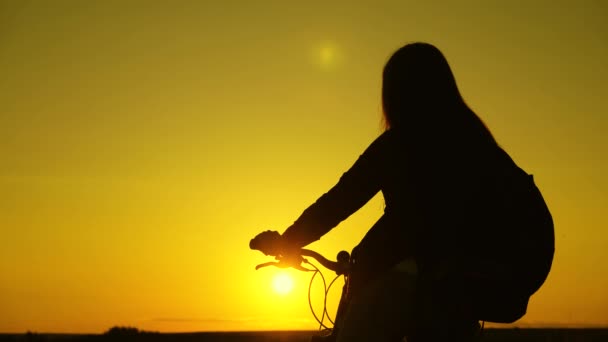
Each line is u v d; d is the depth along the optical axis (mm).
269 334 38562
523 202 2725
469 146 2889
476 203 2760
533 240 2676
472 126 3002
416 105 3020
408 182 2854
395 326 2734
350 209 2926
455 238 2740
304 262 3225
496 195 2742
